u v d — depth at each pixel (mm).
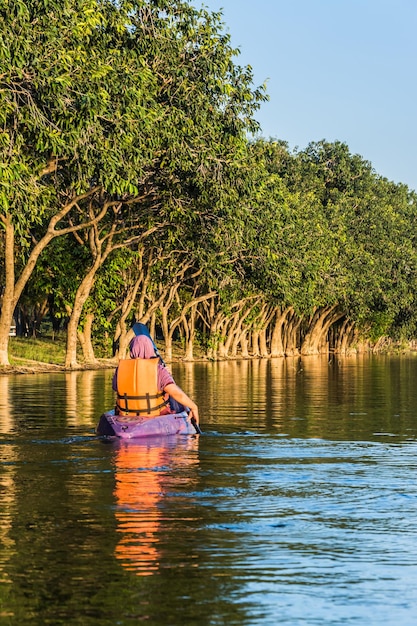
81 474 14977
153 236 64375
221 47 49812
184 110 48844
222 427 22500
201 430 21703
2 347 50688
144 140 44125
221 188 51625
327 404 30672
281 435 20828
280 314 110938
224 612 8242
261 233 64000
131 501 12773
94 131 40062
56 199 54031
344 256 107000
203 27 49844
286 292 69875
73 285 62562
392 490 13789
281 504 12688
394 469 15828
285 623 8016
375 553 10164
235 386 41969
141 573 9320
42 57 35656
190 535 10844
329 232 100875
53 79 35438
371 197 123125
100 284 63562
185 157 48844
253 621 8047
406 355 134500
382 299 117250
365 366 75750
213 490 13656
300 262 80500
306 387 41469
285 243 73500
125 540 10578
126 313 66688
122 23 44344
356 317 119500
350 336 143625
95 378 45969
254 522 11555
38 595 8625
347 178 124062
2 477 14672
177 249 67062
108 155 41000
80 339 65312
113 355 72000
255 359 97062
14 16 33781
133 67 44531
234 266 67125
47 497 13039
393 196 138125
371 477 14977
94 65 38844
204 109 49406
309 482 14477
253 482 14383
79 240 59281
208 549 10227
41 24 36188
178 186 53188
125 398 20391
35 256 49375
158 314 82312
